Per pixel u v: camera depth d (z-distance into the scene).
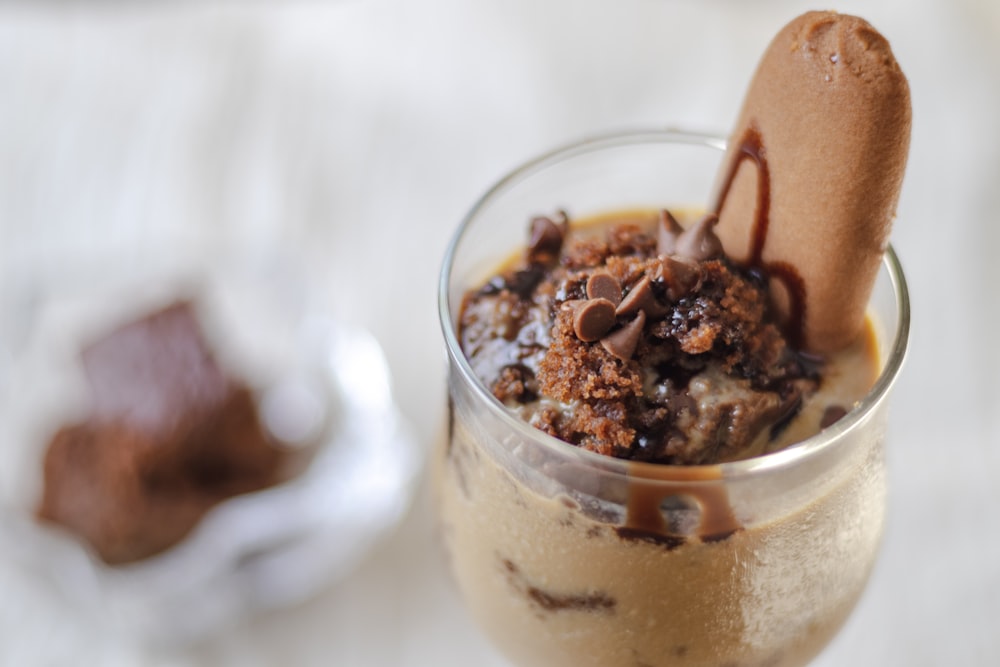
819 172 0.36
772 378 0.37
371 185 0.67
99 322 0.65
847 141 0.36
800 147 0.37
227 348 0.65
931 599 0.54
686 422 0.36
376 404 0.60
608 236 0.41
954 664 0.53
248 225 0.66
